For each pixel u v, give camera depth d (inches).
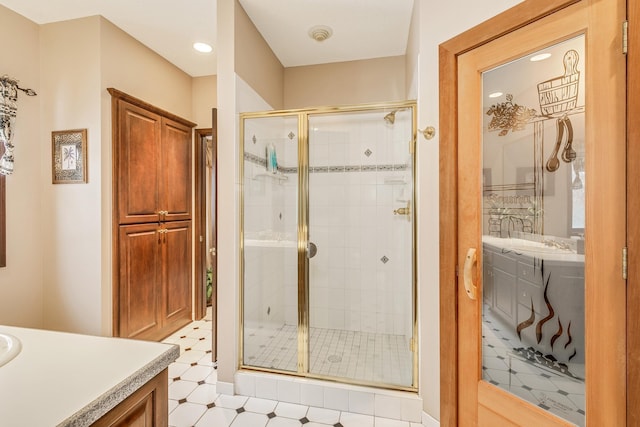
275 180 94.9
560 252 46.4
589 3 41.0
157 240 106.3
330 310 105.0
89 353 31.5
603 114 40.1
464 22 55.8
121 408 26.9
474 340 55.6
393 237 99.6
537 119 48.3
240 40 78.9
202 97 126.1
